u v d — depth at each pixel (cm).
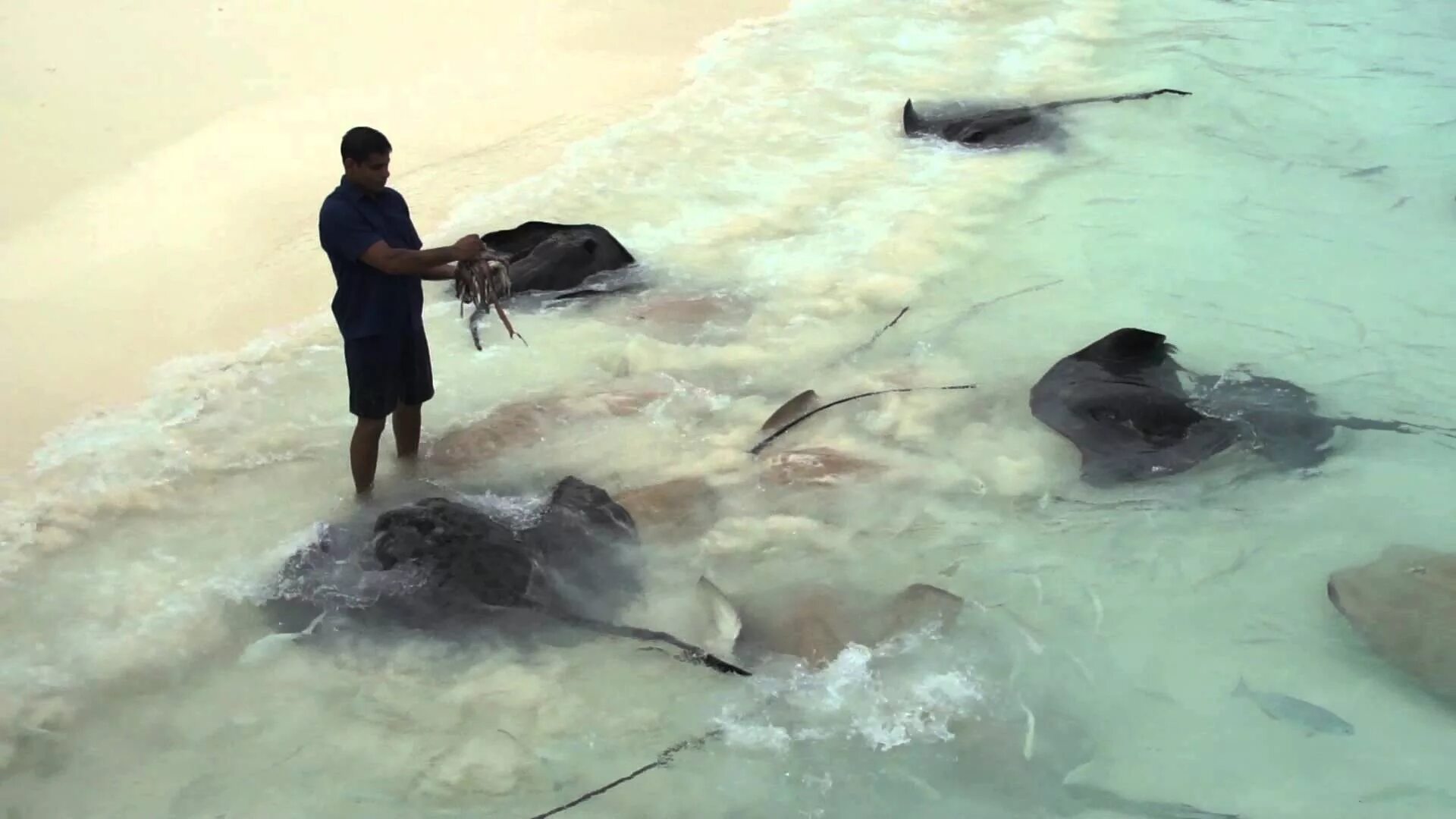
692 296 680
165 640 438
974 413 568
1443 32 1099
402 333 491
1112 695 400
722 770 373
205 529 498
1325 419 540
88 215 770
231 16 1118
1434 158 833
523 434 556
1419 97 943
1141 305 658
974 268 702
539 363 624
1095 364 567
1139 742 381
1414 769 367
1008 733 384
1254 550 469
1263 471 512
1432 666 394
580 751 382
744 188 812
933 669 412
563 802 363
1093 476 512
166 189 804
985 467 529
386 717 400
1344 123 899
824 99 968
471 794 367
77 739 396
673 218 771
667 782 369
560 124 916
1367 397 570
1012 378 595
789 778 369
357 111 932
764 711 396
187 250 728
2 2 1127
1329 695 397
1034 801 358
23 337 636
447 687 411
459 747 386
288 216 768
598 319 664
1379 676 404
